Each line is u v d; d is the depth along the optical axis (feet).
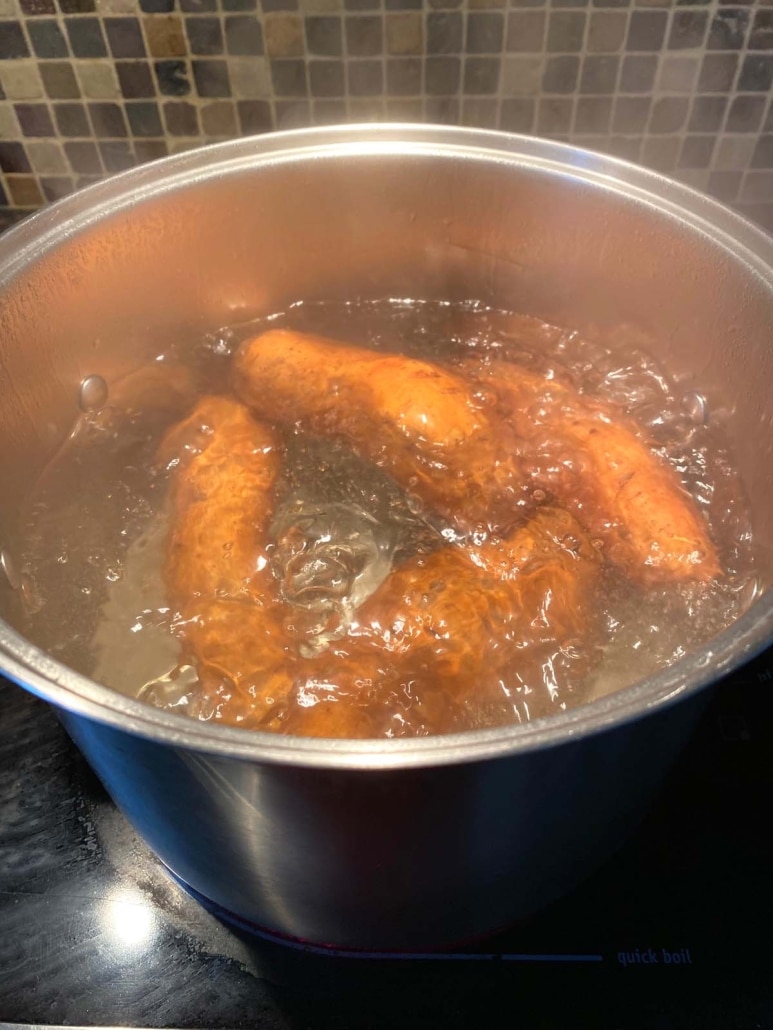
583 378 1.54
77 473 1.40
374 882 0.93
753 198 1.84
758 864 1.16
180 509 1.28
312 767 0.69
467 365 1.54
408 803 0.79
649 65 1.62
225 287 1.58
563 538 1.23
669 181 1.33
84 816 1.24
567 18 1.56
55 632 1.20
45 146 1.76
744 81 1.64
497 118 1.72
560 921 1.12
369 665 1.06
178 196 1.41
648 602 1.20
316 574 1.21
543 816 0.87
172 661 1.15
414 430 1.29
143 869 1.19
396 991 1.07
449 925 1.04
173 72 1.64
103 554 1.29
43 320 1.33
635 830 1.16
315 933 1.07
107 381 1.51
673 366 1.48
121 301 1.46
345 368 1.39
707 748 1.26
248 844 0.90
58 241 1.30
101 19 1.56
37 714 1.34
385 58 1.62
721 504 1.32
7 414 1.29
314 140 1.45
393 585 1.15
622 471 1.26
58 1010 1.06
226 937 1.13
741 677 1.33
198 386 1.54
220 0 1.54
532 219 1.49
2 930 1.13
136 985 1.08
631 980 1.07
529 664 1.10
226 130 1.75
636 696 0.73
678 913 1.12
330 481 1.36
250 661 1.07
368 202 1.52
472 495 1.27
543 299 1.61
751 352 1.26
